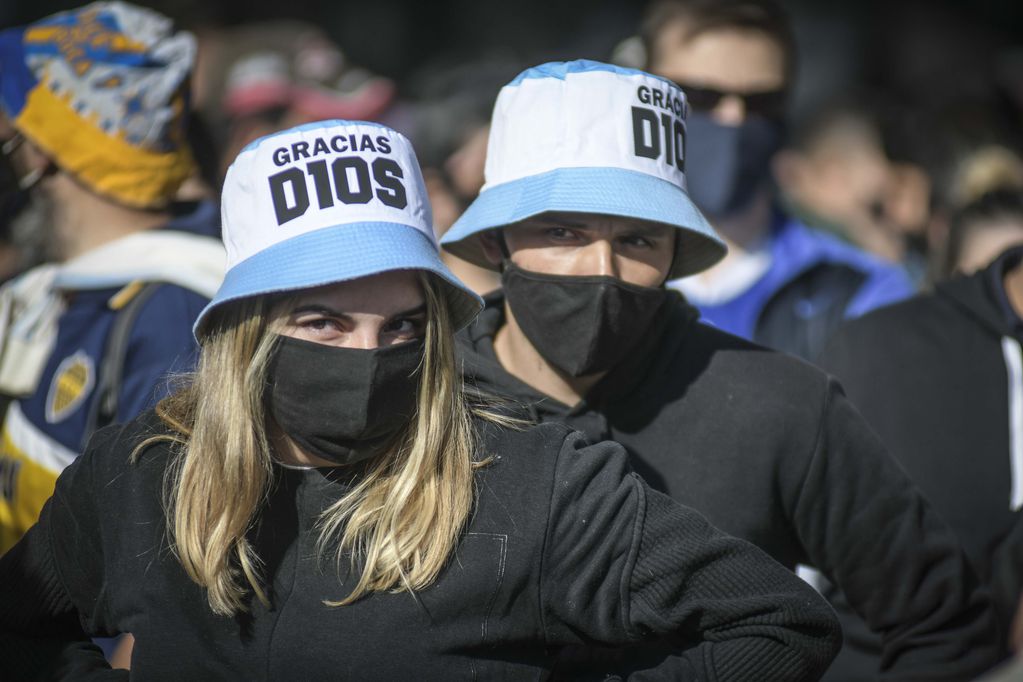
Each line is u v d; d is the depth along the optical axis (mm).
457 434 4746
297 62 13719
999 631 5844
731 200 8586
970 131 10906
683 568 4660
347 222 4625
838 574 5715
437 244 4887
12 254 7379
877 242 13273
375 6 22922
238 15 15711
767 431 5508
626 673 5102
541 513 4645
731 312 8750
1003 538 6812
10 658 5062
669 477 5520
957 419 6922
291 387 4645
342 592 4586
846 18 23828
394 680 4512
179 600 4648
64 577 5004
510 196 5422
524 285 5398
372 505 4660
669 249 5465
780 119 8734
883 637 5875
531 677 4680
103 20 7137
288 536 4695
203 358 4820
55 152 6953
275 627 4566
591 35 22922
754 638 4691
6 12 20281
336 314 4602
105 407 6523
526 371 5680
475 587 4559
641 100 5465
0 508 6836
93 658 5137
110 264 6773
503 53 20859
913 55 23484
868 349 7141
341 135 4750
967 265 8844
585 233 5332
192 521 4629
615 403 5621
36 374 6875
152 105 7035
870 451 5617
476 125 9578
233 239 4770
